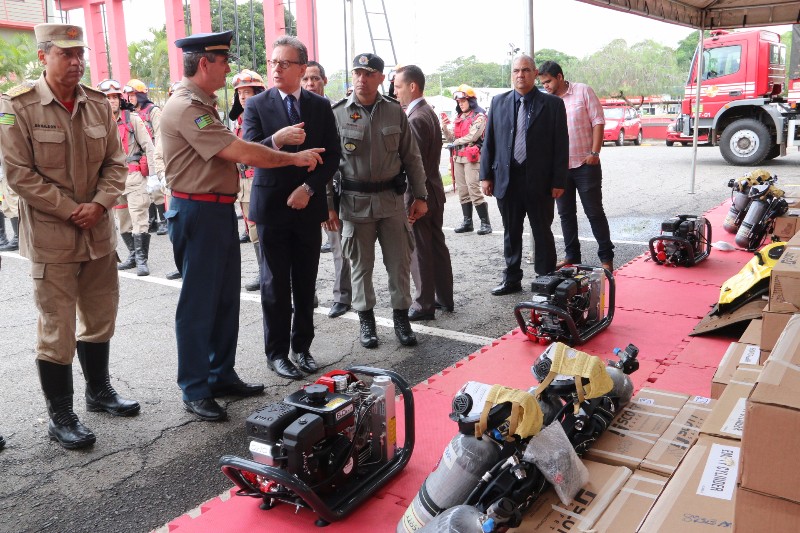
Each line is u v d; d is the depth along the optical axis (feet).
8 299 21.07
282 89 12.73
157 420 12.10
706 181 41.47
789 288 9.90
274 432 8.11
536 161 17.67
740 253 21.59
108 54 52.39
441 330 16.44
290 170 12.76
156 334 17.07
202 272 11.69
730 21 29.09
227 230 11.89
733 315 14.15
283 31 38.06
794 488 4.74
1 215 29.40
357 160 14.48
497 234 28.91
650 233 27.07
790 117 47.91
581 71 150.61
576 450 8.32
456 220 33.06
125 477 10.18
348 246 15.07
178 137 11.21
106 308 12.08
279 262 13.35
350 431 8.96
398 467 9.43
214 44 11.03
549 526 7.09
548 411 8.54
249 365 14.66
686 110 53.06
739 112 50.26
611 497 7.51
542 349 14.25
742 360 10.60
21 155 10.44
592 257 23.21
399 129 14.56
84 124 11.02
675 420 9.25
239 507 9.05
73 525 8.96
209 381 12.80
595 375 8.43
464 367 13.51
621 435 8.88
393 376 9.95
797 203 21.35
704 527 6.18
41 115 10.57
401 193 15.02
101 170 11.60
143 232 23.47
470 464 7.32
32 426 12.00
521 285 19.88
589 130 19.40
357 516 8.63
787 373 5.21
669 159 57.00
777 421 4.74
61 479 10.16
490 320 17.04
